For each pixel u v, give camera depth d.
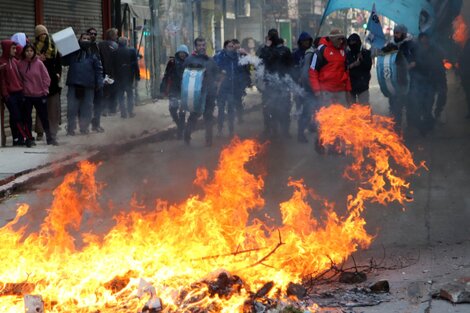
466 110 25.91
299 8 68.81
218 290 6.59
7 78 18.50
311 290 7.24
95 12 29.72
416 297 6.95
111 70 26.14
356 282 7.50
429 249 8.86
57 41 20.86
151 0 36.47
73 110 21.38
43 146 18.80
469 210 11.02
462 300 6.75
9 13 22.97
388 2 23.08
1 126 18.80
